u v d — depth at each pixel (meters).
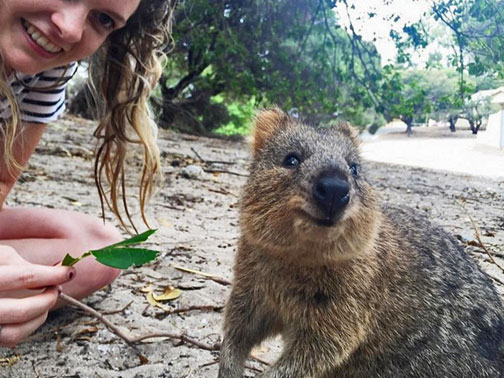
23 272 0.27
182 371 0.34
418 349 0.34
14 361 0.34
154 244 0.54
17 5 0.30
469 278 0.36
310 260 0.31
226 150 1.43
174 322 0.40
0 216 0.41
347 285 0.32
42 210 0.42
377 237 0.32
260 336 0.35
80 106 1.69
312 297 0.32
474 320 0.35
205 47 1.77
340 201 0.28
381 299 0.33
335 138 0.34
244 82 1.77
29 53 0.32
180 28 1.67
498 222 0.80
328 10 1.71
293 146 0.32
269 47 1.76
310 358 0.32
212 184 0.89
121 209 0.66
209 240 0.58
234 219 0.68
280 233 0.30
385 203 0.40
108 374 0.33
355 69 1.80
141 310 0.41
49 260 0.39
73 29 0.30
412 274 0.34
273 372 0.32
